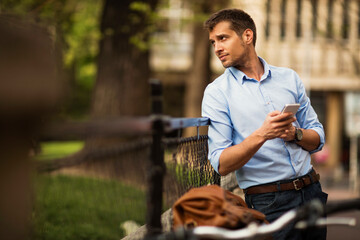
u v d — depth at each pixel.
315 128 3.00
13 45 1.33
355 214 5.05
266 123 2.58
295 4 22.11
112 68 11.92
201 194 2.19
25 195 1.43
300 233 2.67
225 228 2.10
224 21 2.88
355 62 22.45
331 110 23.11
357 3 21.69
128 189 2.21
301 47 22.27
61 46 1.48
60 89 1.43
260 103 2.85
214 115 2.87
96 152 1.76
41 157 1.53
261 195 2.84
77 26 15.62
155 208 2.21
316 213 1.74
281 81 2.96
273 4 22.00
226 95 2.88
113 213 4.21
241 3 12.34
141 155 2.18
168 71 22.05
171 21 12.95
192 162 2.94
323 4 21.81
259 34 19.89
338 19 21.95
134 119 1.86
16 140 1.38
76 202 4.28
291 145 2.85
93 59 18.77
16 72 1.32
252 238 1.72
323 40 22.41
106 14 11.91
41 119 1.41
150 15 11.30
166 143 2.45
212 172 3.45
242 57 2.90
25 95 1.33
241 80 2.89
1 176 1.38
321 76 22.48
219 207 2.15
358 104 23.08
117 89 11.90
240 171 2.92
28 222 1.47
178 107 22.38
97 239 4.47
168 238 1.68
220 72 15.29
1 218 1.39
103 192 2.77
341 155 22.61
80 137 1.53
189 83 14.89
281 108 2.88
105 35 11.98
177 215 2.20
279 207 2.80
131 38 11.27
